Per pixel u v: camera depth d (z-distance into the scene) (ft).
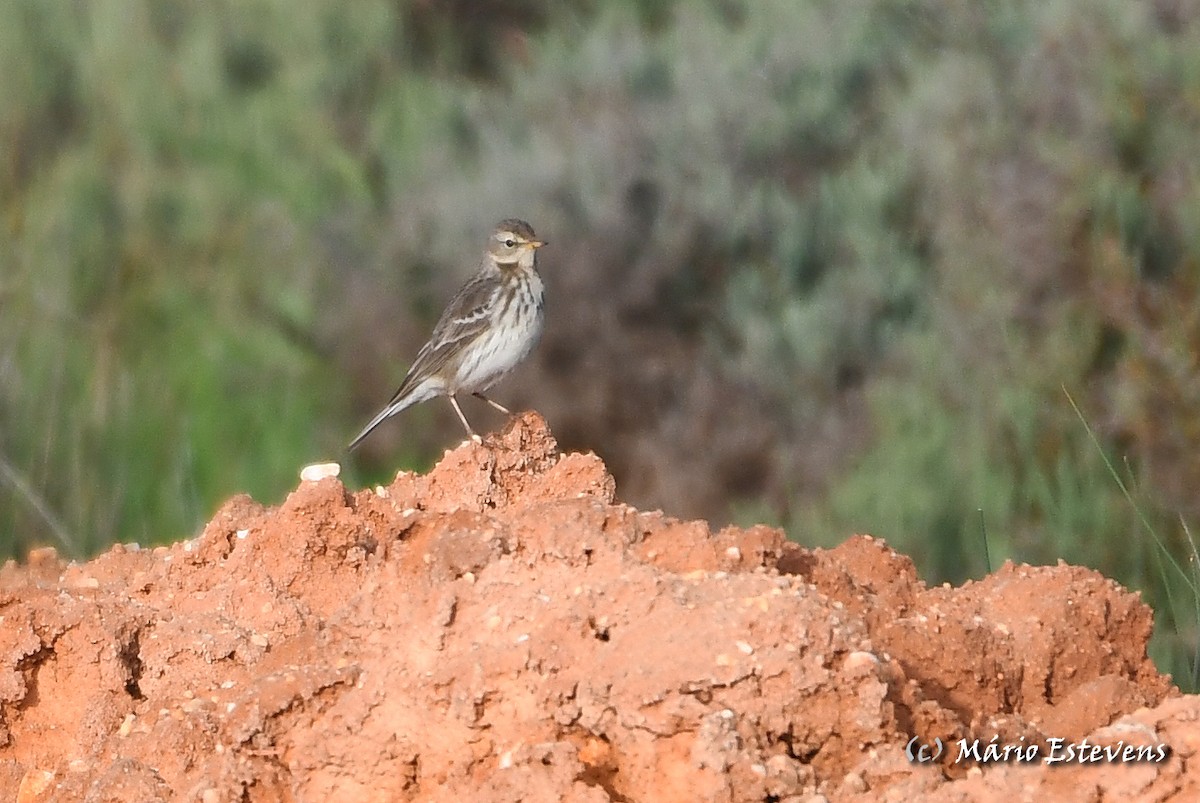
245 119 64.39
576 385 54.44
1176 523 43.45
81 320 56.59
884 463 48.93
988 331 49.65
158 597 28.12
